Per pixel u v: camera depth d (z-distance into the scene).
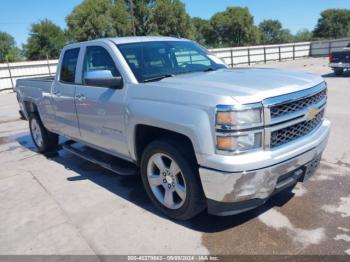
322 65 23.86
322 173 4.33
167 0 56.91
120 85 3.68
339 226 3.16
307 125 3.20
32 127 6.33
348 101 9.11
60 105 4.92
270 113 2.76
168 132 3.35
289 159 2.90
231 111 2.65
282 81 3.13
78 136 4.79
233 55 31.86
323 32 91.25
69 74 4.77
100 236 3.27
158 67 3.90
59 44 65.19
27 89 6.07
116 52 3.87
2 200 4.23
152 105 3.23
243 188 2.74
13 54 78.75
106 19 53.84
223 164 2.70
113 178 4.72
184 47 4.47
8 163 5.78
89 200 4.06
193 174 3.08
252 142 2.73
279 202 3.66
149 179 3.58
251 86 2.92
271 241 3.00
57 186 4.56
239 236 3.11
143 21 57.16
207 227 3.29
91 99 4.12
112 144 4.02
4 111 12.43
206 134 2.78
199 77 3.45
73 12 55.88
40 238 3.30
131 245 3.09
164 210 3.50
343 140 5.61
